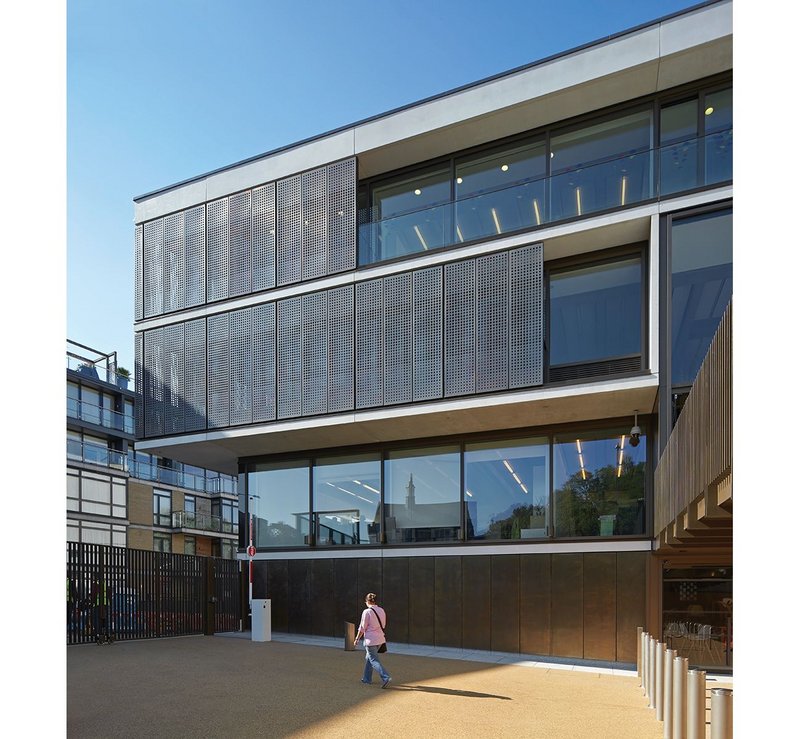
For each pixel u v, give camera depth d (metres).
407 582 16.58
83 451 34.34
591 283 14.67
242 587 19.31
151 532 38.72
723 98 13.86
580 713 8.47
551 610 14.67
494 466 16.23
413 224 16.05
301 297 16.98
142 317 19.47
